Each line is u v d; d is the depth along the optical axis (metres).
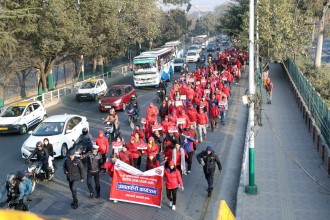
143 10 52.50
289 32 33.38
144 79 39.38
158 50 44.56
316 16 44.78
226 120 24.83
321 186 13.43
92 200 13.57
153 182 12.90
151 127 17.97
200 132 20.09
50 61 38.03
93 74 50.78
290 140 20.16
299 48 35.31
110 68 53.59
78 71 48.34
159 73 40.25
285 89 36.81
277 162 16.75
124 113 28.69
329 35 43.34
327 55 62.44
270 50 33.44
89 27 38.25
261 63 35.38
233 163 17.03
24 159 18.20
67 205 13.26
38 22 33.44
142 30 54.09
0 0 30.61
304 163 16.55
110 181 15.37
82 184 15.11
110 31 42.00
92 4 37.53
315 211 12.00
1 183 15.34
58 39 34.50
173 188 12.46
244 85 38.59
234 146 19.52
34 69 41.53
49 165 15.41
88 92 34.25
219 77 31.59
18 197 11.92
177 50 61.00
